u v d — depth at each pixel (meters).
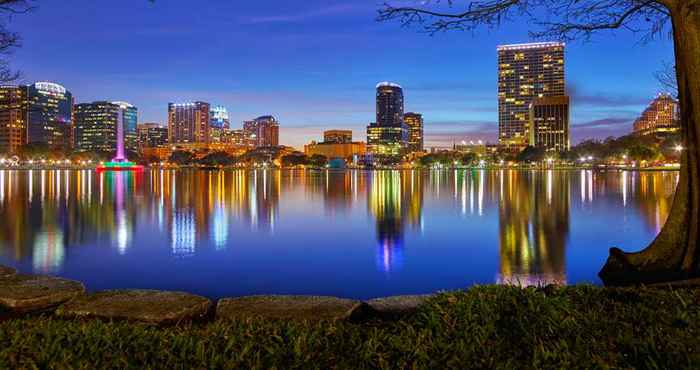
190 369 4.11
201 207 31.86
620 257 9.09
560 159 194.00
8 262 13.98
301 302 7.15
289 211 29.48
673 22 8.52
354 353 4.46
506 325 4.88
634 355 4.16
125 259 14.47
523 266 13.25
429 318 5.15
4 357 4.22
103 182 70.19
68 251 15.73
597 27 9.84
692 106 8.19
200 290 11.10
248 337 4.79
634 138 132.75
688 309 5.21
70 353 4.31
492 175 112.19
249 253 15.58
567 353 4.16
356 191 50.44
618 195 39.25
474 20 8.82
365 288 11.24
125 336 4.80
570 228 20.67
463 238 18.41
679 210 8.52
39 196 40.56
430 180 83.75
